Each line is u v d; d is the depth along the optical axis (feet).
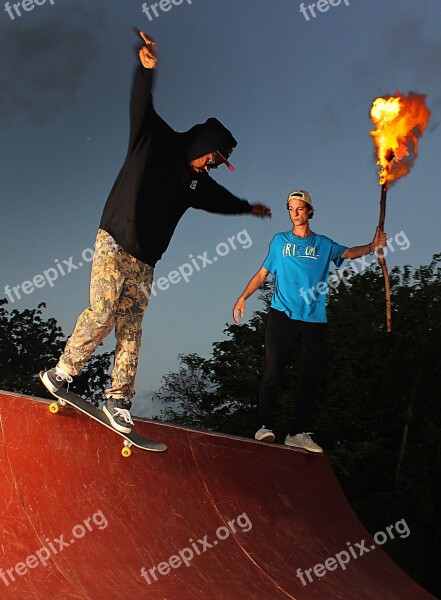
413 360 72.95
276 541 18.49
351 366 76.89
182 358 86.02
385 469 77.61
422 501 70.13
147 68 14.65
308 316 22.04
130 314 16.10
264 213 18.08
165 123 15.72
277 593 16.22
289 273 22.08
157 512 16.60
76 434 16.43
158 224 15.80
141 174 15.37
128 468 16.96
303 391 22.49
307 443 22.82
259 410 22.39
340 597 17.29
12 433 15.44
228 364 82.74
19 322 110.42
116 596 13.46
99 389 98.78
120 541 15.10
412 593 19.33
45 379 15.83
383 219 22.18
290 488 21.03
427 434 73.82
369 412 75.66
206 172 16.63
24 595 12.45
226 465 19.77
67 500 15.14
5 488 14.47
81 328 15.61
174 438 19.22
